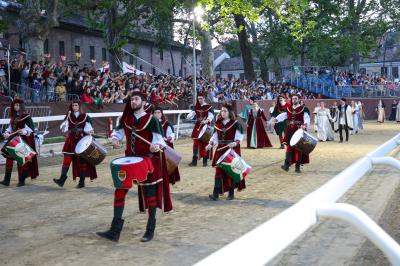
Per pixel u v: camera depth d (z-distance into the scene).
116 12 28.72
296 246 5.19
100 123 17.28
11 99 14.75
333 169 11.12
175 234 5.86
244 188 7.99
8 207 7.55
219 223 6.34
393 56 68.81
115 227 5.65
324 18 40.06
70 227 6.30
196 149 12.00
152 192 5.73
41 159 13.61
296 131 10.46
